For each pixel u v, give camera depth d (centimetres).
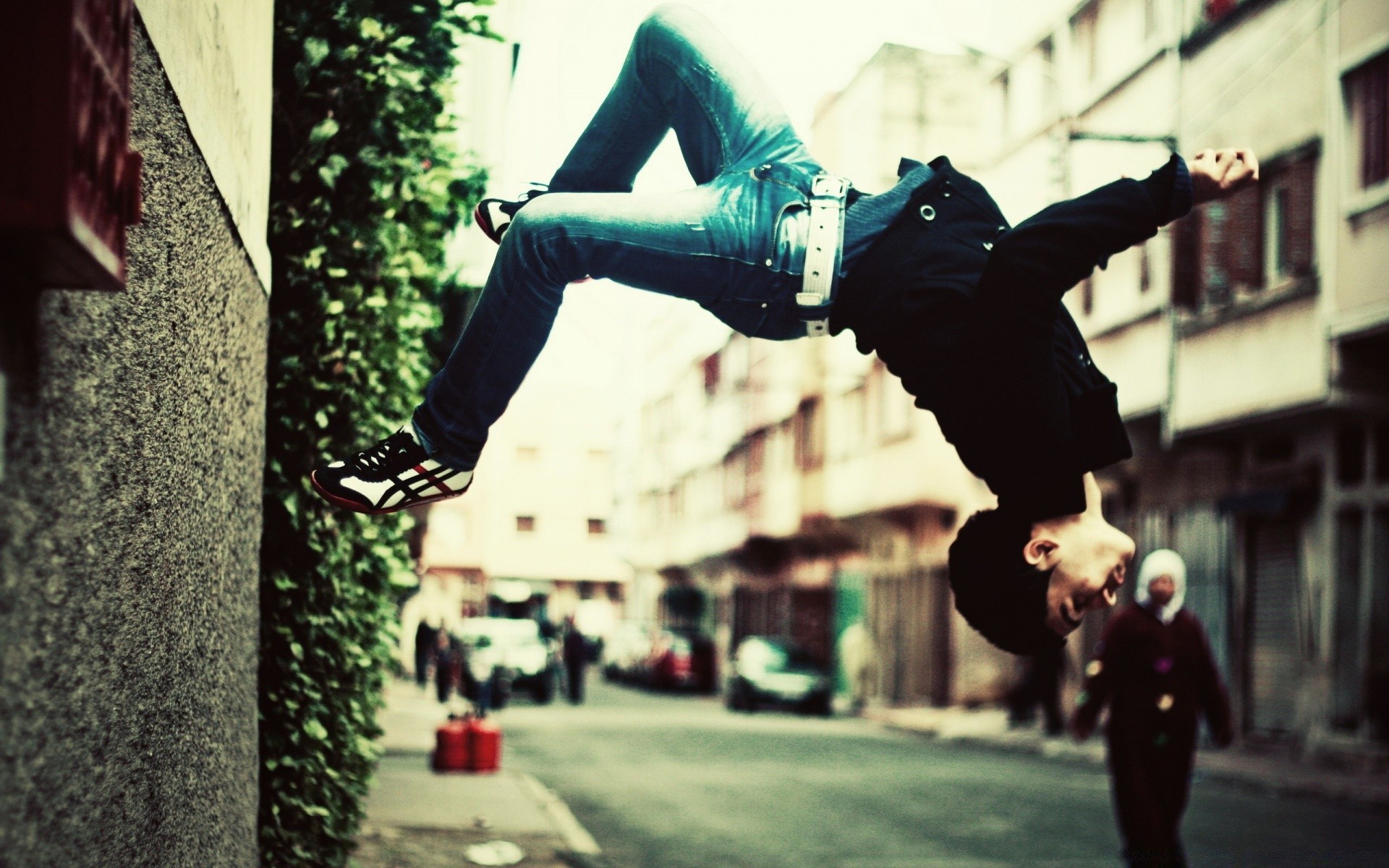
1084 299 2598
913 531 3766
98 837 261
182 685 349
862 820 1337
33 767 217
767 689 3538
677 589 7081
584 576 8444
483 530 8050
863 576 4300
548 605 8381
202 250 376
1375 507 2002
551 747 2239
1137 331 2406
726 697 3809
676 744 2347
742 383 5162
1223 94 2169
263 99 538
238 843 468
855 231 268
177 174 338
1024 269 250
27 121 176
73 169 180
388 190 672
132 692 289
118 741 277
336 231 652
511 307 265
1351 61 1912
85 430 247
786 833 1236
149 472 305
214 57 406
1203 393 2206
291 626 625
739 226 263
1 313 194
